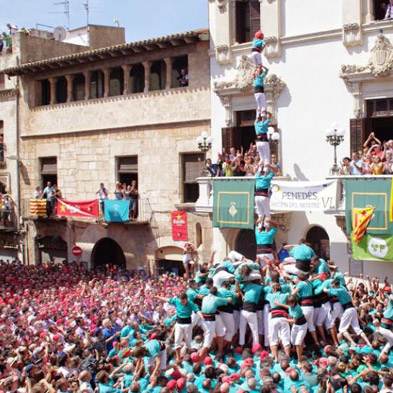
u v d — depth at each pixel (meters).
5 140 40.66
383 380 14.34
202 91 31.56
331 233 27.05
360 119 26.61
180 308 17.20
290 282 17.59
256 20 29.81
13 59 39.88
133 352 16.12
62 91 38.38
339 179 25.28
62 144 37.75
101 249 36.72
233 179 28.03
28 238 39.41
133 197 34.00
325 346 16.67
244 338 17.42
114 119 35.19
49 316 21.59
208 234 31.02
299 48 28.25
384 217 24.03
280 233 28.39
